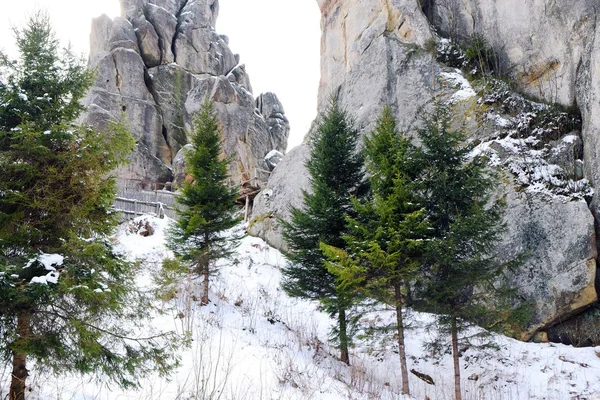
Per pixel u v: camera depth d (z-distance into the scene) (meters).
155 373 8.92
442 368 13.40
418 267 11.73
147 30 37.81
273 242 22.41
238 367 10.24
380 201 11.77
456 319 11.78
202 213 15.91
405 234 11.33
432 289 11.57
